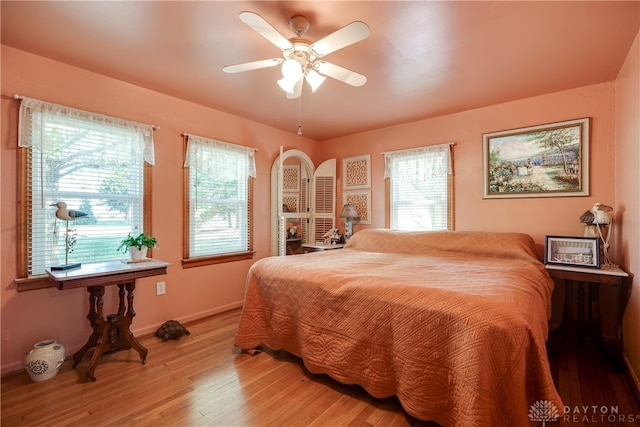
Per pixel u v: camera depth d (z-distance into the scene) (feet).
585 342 9.04
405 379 5.38
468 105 11.11
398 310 5.65
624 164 8.03
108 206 8.93
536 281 7.00
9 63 7.30
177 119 10.48
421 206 12.85
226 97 10.41
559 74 8.63
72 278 6.64
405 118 12.62
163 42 7.09
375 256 10.23
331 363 6.57
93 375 7.04
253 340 8.27
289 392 6.52
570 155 9.68
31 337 7.59
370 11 5.91
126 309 9.25
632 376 6.97
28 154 7.54
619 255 8.63
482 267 7.98
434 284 6.07
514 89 9.68
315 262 8.87
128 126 9.21
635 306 6.98
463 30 6.52
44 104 7.68
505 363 4.50
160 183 10.07
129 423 5.53
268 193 13.66
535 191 10.27
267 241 13.55
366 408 5.98
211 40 7.00
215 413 5.82
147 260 8.73
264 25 5.34
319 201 15.49
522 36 6.74
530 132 10.36
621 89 8.27
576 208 9.61
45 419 5.64
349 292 6.43
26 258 7.48
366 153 14.65
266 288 8.29
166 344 8.96
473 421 4.33
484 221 11.31
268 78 8.96
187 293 10.79
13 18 6.15
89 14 6.04
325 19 6.17
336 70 6.81
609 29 6.47
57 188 8.02
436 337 5.11
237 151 12.33
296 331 7.49
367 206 14.55
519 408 4.41
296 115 12.28
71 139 8.23
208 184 11.39
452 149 12.01
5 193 7.27
